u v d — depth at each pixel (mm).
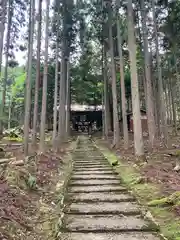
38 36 15461
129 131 32125
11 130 22250
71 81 31844
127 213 6039
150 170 9898
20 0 16922
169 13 17219
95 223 5391
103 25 20219
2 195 6230
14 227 5023
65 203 6855
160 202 6324
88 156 16469
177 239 4438
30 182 7875
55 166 11898
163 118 16875
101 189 8055
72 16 18234
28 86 12945
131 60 12391
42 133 14461
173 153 13422
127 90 31906
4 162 9102
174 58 22062
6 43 18844
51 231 5312
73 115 40219
